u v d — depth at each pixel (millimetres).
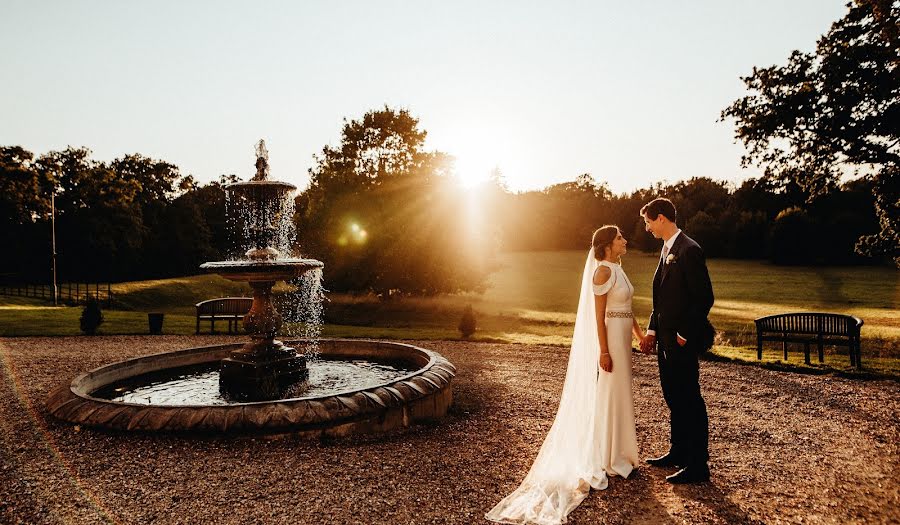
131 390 7113
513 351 11883
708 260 67312
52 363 9953
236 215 61281
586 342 4805
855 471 4699
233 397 6773
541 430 5934
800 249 59562
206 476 4449
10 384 8211
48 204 48562
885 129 15719
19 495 4113
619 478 4543
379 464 4777
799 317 10688
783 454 5168
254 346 7297
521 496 4105
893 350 13445
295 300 29688
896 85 15414
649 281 47469
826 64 16328
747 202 78312
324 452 5039
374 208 27172
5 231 46844
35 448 5059
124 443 5121
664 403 7227
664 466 4816
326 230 26906
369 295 30016
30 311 19969
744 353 12117
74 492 4160
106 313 19703
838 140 16578
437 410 6449
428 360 7852
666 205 4688
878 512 3871
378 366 8477
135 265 53188
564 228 88625
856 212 60906
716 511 3887
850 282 42969
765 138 17734
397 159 31156
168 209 57812
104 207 50156
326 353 9422
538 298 34781
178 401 6586
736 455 5141
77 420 5570
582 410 4723
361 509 3891
